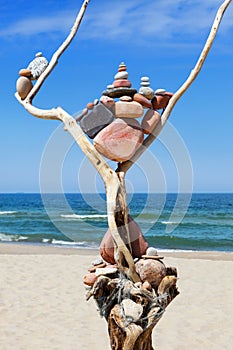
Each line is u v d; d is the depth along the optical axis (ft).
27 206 173.37
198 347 21.06
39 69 13.74
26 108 13.50
